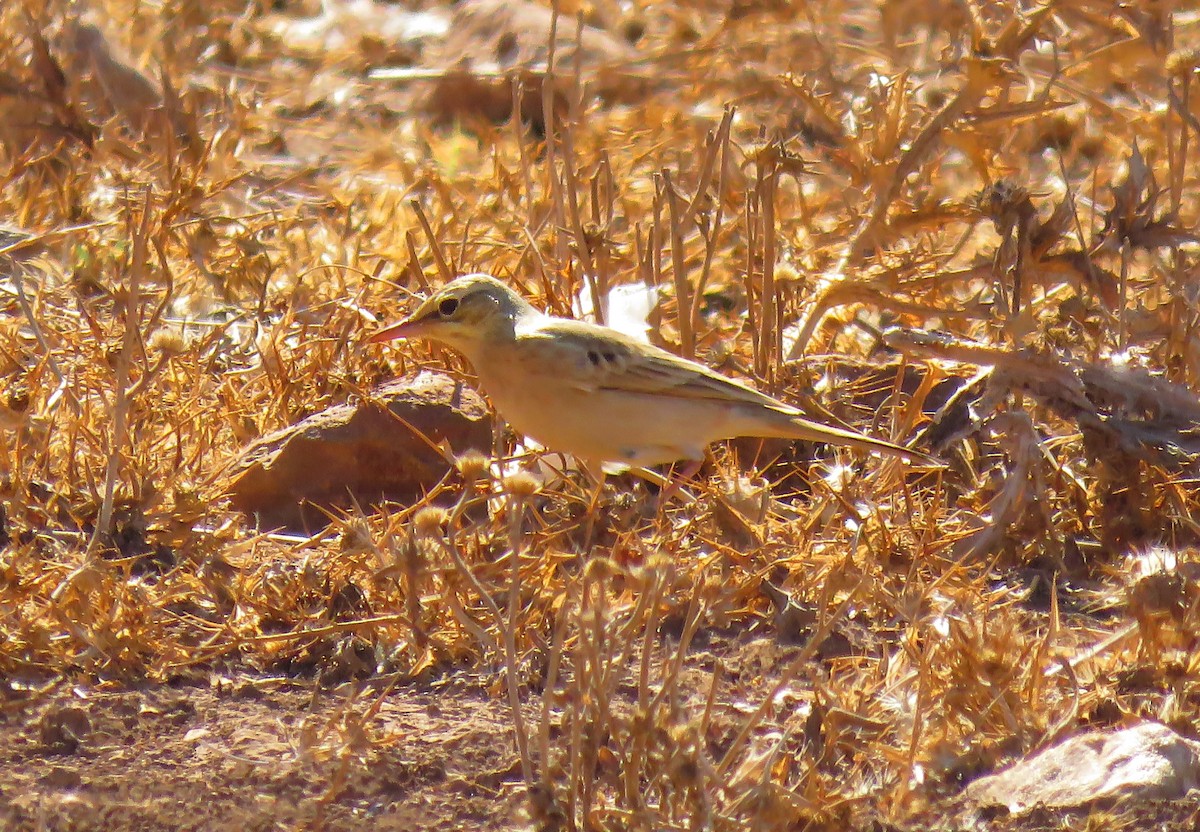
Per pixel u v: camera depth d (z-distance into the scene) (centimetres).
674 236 1304
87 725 894
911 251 1459
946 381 1362
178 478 1139
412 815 821
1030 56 1880
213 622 1019
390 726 910
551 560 1029
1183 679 958
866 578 1038
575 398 1087
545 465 1212
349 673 969
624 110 2095
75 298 1439
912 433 1295
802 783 828
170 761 869
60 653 955
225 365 1376
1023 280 1314
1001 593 1098
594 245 1330
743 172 1706
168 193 1534
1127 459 1167
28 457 1162
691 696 952
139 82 1948
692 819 745
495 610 794
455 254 1503
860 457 1255
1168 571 1030
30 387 1207
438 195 1711
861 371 1388
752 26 1989
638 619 786
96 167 1711
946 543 1127
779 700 952
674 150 1931
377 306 1412
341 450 1201
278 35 2294
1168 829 804
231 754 877
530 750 884
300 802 829
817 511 1131
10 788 829
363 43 2262
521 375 1093
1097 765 848
